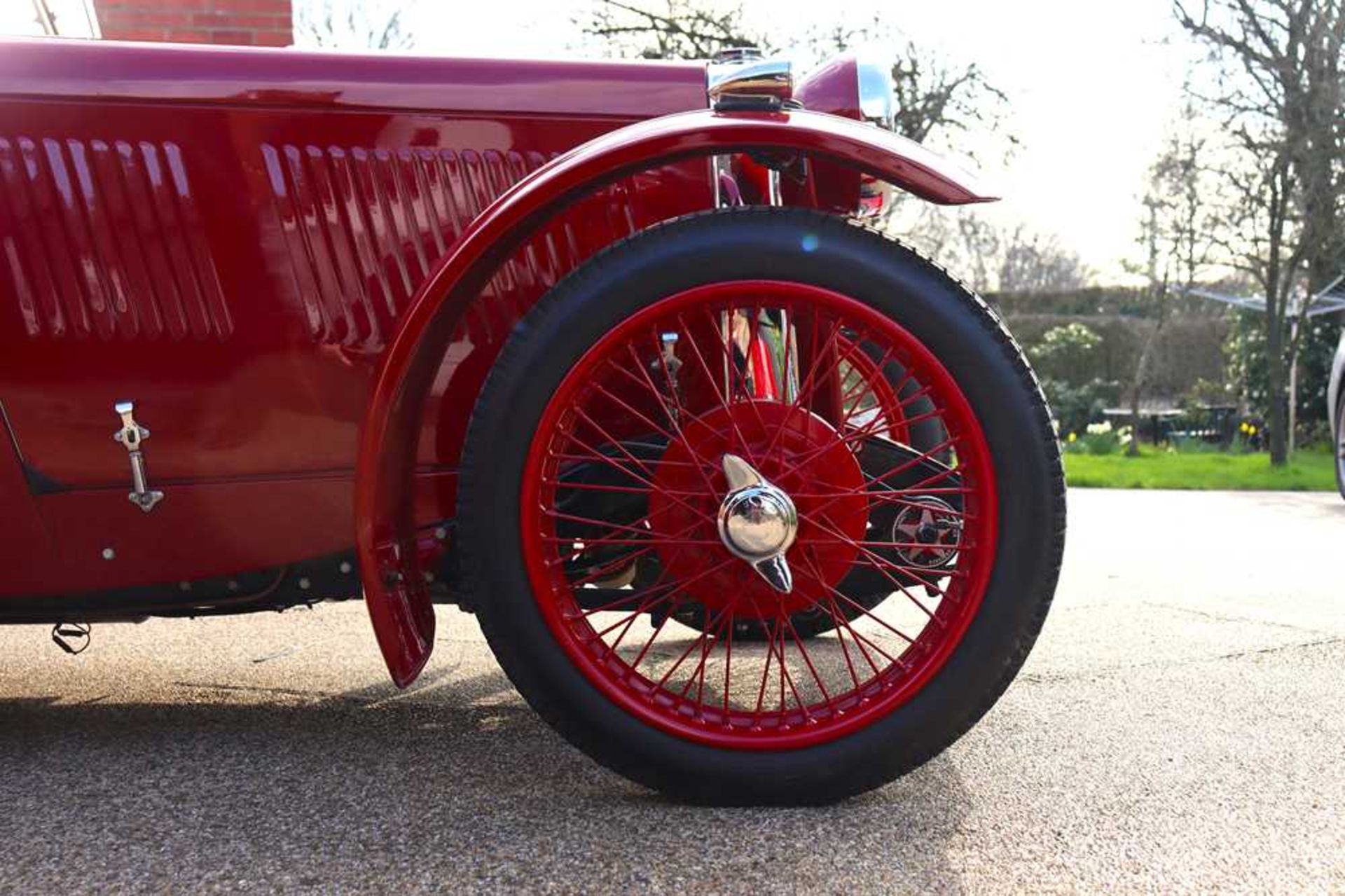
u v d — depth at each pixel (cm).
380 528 152
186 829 144
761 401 158
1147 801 155
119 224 163
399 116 169
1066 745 181
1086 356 1669
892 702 149
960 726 148
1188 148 1188
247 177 165
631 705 149
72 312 163
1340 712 201
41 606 170
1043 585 146
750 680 223
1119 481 877
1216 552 434
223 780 164
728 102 149
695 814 149
